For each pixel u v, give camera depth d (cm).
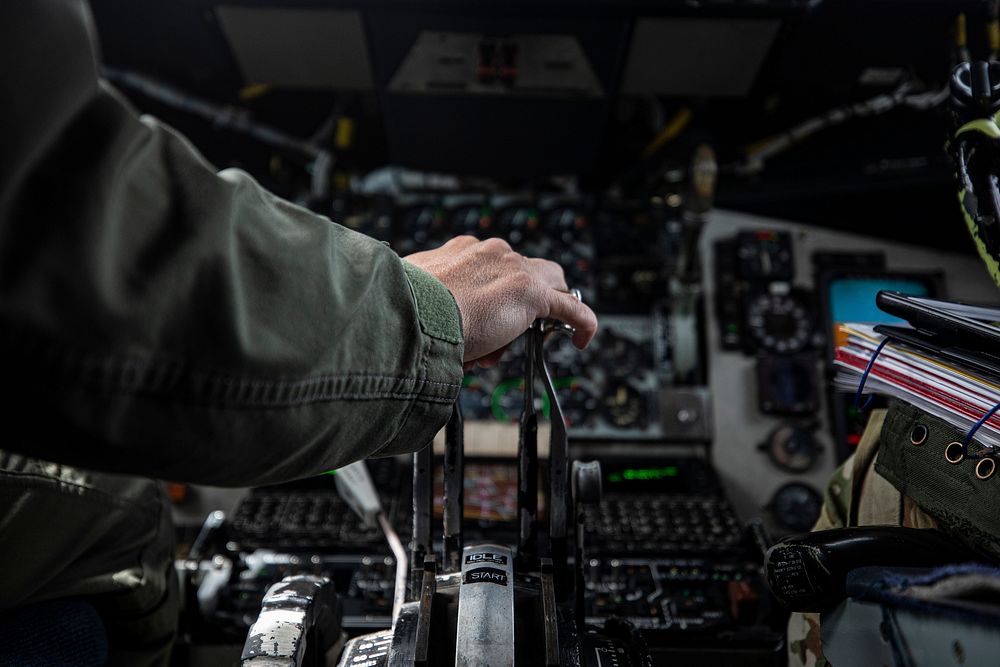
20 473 99
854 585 74
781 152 304
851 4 232
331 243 66
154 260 51
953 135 98
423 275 74
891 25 241
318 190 298
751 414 288
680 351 287
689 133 260
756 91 268
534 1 221
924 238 303
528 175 292
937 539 79
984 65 94
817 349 291
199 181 56
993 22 238
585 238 302
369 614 213
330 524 244
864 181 289
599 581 219
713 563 228
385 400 67
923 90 277
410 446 73
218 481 60
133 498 121
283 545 238
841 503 107
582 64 243
